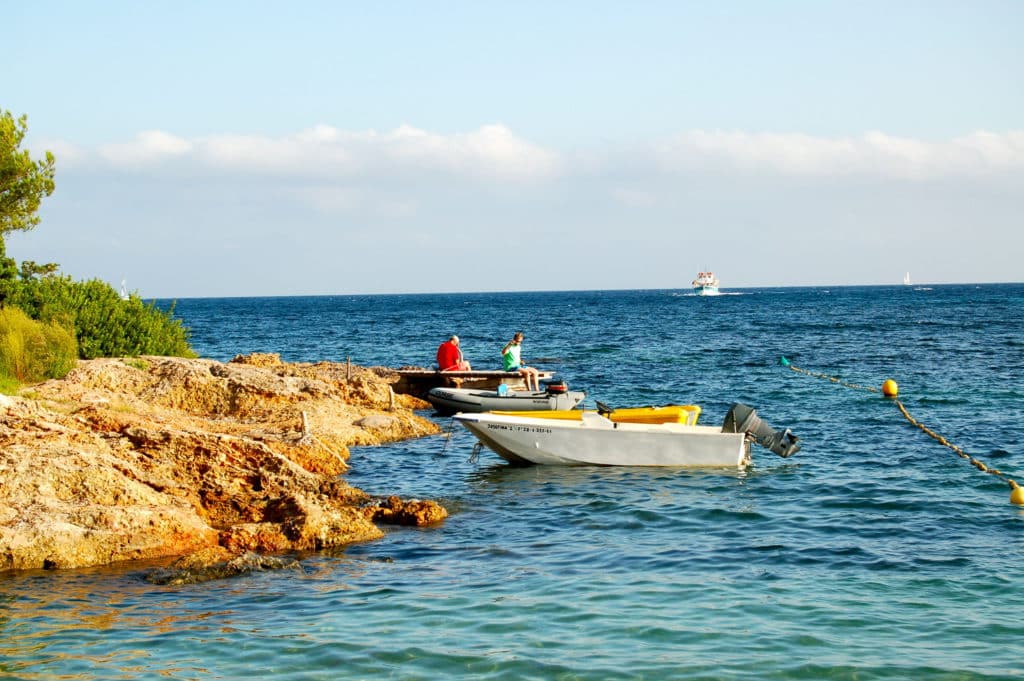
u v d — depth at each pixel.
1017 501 15.19
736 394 31.81
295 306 191.12
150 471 14.83
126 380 24.14
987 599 10.77
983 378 34.62
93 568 12.16
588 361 46.19
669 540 13.61
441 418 28.25
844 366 41.19
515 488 17.41
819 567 12.12
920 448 20.53
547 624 10.13
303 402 24.06
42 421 15.08
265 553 12.91
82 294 29.75
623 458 19.12
